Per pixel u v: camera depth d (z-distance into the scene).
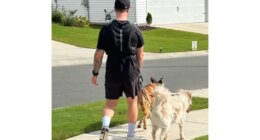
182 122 9.33
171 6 40.44
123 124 10.66
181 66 22.09
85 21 37.44
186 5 41.38
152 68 21.34
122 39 8.52
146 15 38.62
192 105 12.47
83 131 9.98
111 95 8.74
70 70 20.73
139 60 8.86
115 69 8.59
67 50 26.84
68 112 12.09
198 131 10.02
